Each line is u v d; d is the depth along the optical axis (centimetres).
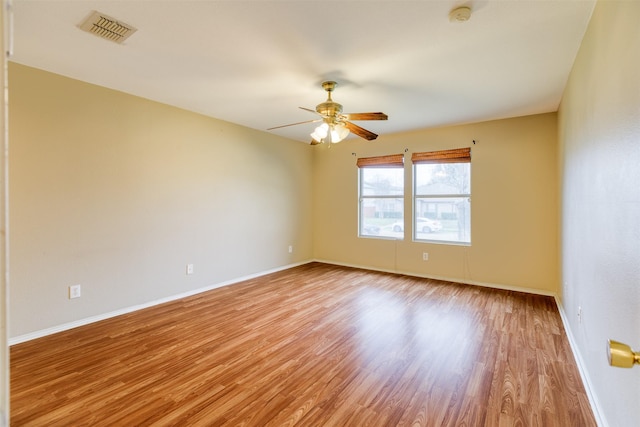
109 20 205
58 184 288
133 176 342
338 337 279
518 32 216
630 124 133
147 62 263
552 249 397
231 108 387
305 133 520
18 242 266
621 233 144
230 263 453
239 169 464
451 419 176
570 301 283
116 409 184
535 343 266
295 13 197
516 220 419
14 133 264
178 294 387
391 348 258
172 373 221
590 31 200
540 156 402
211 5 189
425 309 348
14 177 264
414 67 269
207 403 189
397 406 187
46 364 231
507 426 171
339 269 548
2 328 33
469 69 272
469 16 195
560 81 296
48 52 247
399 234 527
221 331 291
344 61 259
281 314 333
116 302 329
